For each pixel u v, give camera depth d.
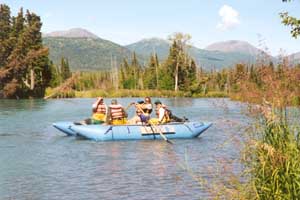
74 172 12.38
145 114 19.20
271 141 5.56
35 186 10.74
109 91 70.69
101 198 9.61
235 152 15.12
